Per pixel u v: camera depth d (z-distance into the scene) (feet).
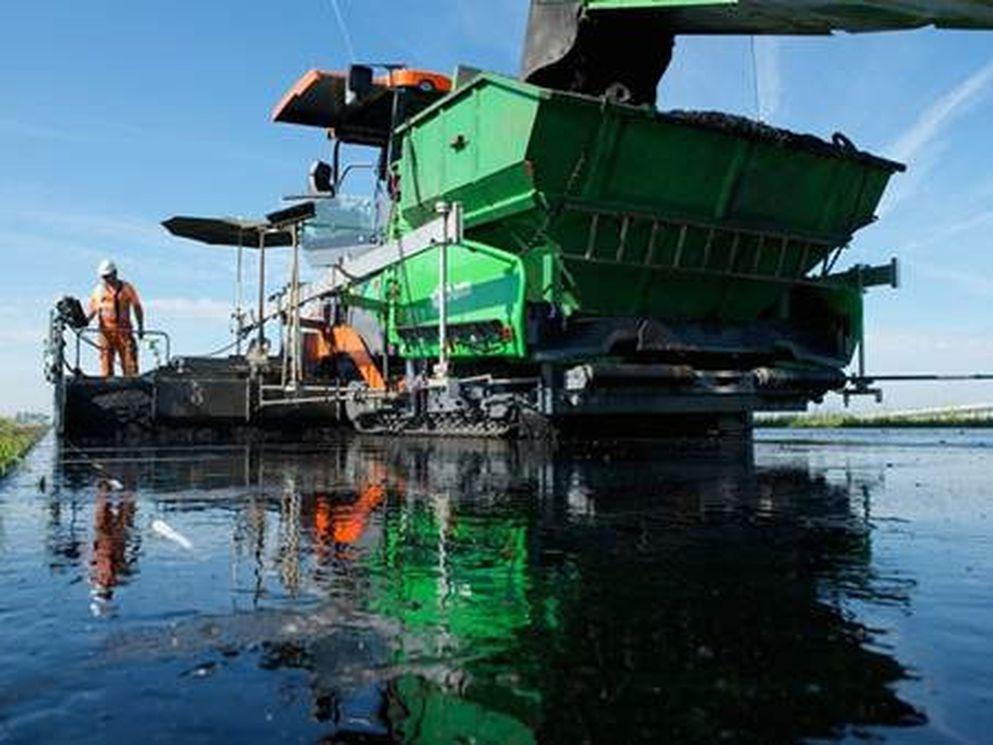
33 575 10.00
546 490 18.01
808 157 28.66
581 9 26.03
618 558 10.94
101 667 6.76
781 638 7.47
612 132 25.75
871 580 9.66
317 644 7.32
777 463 25.29
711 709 5.85
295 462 26.02
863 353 30.22
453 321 28.02
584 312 27.76
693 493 17.53
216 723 5.66
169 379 40.06
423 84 34.53
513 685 6.31
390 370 35.55
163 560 10.89
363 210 38.50
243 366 42.39
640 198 26.96
